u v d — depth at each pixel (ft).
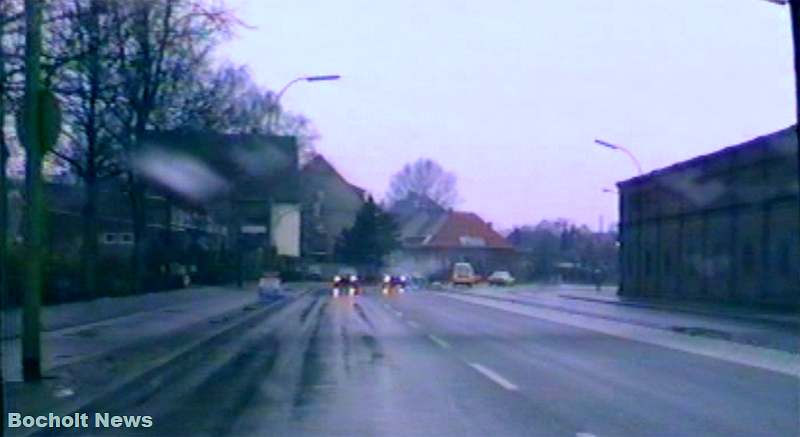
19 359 68.13
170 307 147.23
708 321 137.90
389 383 62.28
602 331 113.91
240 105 241.14
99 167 148.15
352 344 93.50
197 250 244.22
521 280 437.58
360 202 465.06
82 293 146.20
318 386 60.80
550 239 511.40
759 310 168.66
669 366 74.02
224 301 169.99
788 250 164.76
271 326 120.47
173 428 44.96
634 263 246.68
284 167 264.52
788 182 164.66
